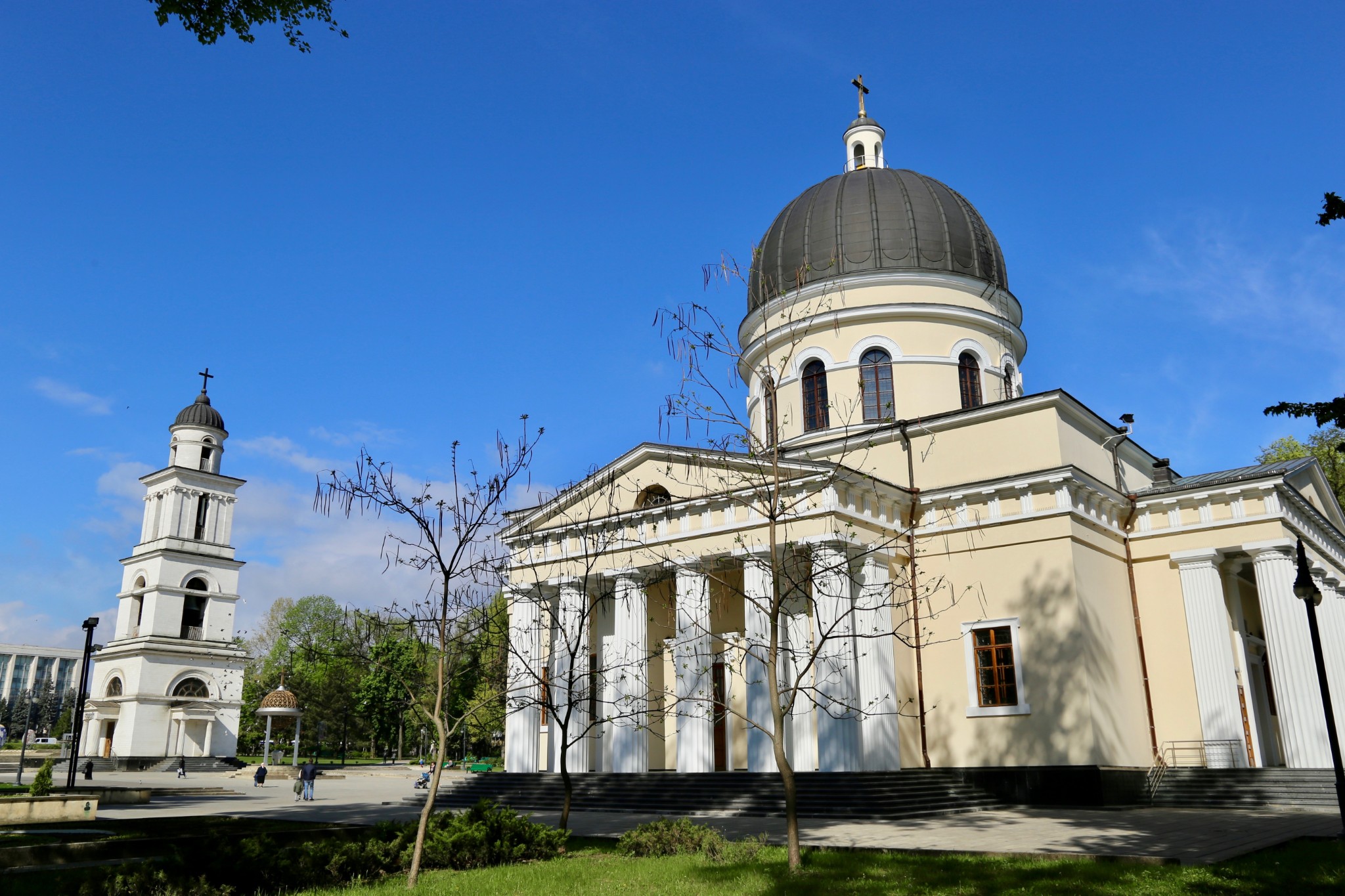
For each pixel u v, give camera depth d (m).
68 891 12.98
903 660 30.52
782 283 39.28
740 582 33.69
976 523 30.77
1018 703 28.97
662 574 32.28
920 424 33.19
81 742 70.56
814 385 38.00
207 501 72.69
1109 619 30.06
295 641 92.44
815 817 24.83
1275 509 29.84
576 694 28.83
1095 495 30.77
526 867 16.41
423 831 14.79
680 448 32.44
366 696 80.25
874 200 39.12
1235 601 32.41
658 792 28.33
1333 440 46.34
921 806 25.61
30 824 24.11
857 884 13.53
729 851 16.77
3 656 174.75
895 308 37.12
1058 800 27.48
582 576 32.88
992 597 30.06
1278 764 33.66
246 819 25.80
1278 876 13.20
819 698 27.81
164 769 65.06
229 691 70.19
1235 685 29.56
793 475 29.16
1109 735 28.34
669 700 33.59
